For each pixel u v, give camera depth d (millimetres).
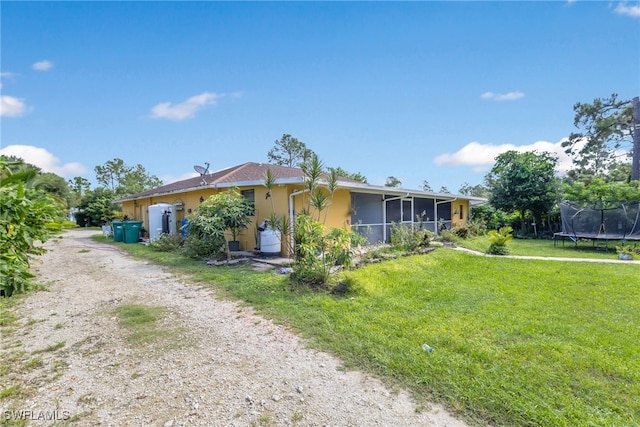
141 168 55844
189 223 8961
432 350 3188
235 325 4008
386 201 12391
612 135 20578
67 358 3176
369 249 8930
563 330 3719
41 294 5465
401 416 2236
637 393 2459
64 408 2389
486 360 2971
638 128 17797
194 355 3213
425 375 2723
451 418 2209
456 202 17469
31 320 4230
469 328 3766
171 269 7523
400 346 3277
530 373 2732
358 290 5312
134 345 3461
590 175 22688
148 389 2623
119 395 2545
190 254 9109
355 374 2807
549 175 17125
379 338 3477
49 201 6367
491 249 10578
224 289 5648
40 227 6020
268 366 2969
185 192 13117
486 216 20078
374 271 6801
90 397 2521
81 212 30797
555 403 2326
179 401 2455
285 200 9125
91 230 26031
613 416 2193
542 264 8414
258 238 9742
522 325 3869
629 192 14289
